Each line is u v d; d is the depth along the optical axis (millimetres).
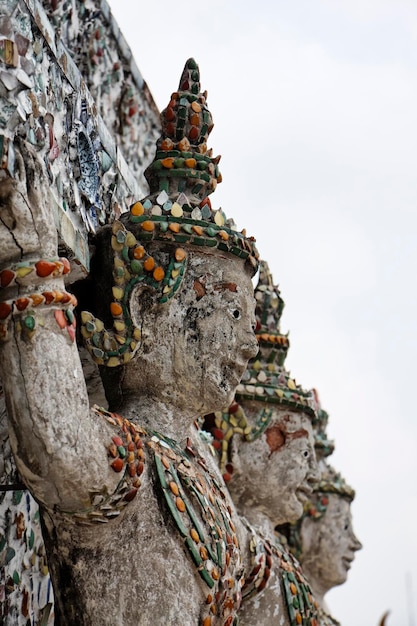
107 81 9523
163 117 7633
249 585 8016
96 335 6797
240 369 7012
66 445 5906
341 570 10789
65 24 8641
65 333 5969
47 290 5918
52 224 5988
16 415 5902
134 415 6895
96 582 6258
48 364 5891
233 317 6988
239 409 8742
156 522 6402
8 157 5762
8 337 5891
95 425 6145
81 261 6781
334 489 10836
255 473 8750
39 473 5934
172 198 7270
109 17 9312
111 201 8359
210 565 6484
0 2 6289
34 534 7594
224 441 8703
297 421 8891
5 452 7094
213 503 6738
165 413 6938
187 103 7562
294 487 8820
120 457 6195
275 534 9734
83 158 7578
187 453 6957
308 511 10773
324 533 10789
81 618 6254
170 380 6906
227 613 6633
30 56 6609
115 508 6199
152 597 6270
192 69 7684
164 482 6457
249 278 7211
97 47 9211
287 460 8805
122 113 9930
